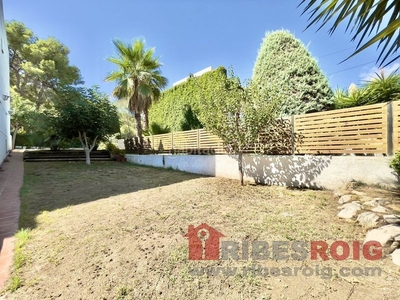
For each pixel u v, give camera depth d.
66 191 5.20
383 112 3.74
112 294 1.75
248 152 5.79
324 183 4.40
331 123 4.36
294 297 1.59
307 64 6.00
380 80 5.21
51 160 11.98
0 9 8.45
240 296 1.64
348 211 2.99
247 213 3.25
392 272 1.80
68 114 10.24
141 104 11.26
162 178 6.75
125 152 13.30
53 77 20.16
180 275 1.92
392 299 1.52
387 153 3.70
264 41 6.77
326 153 4.45
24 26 19.31
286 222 2.86
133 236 2.66
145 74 10.75
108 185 5.84
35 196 4.74
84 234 2.79
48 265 2.18
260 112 4.61
